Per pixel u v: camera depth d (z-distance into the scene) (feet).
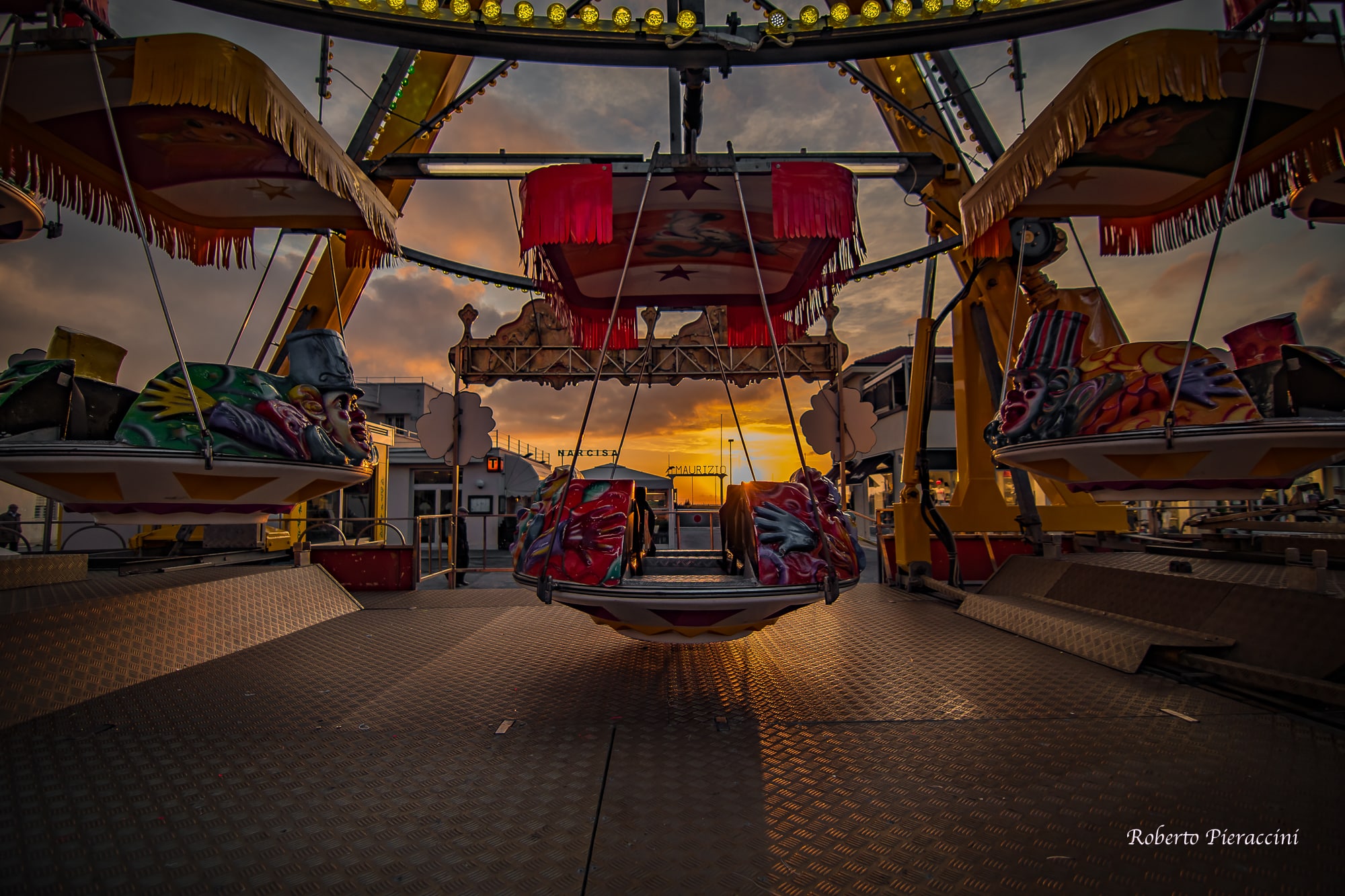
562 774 7.63
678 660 13.08
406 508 70.33
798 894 5.25
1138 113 12.23
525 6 12.51
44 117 11.58
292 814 6.63
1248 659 11.06
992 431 15.53
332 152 12.75
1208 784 7.18
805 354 37.58
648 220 13.76
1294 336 12.42
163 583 16.75
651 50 12.76
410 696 10.71
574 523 9.91
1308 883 5.33
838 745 8.52
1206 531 22.06
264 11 12.32
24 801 6.89
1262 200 14.21
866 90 20.68
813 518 9.91
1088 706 10.01
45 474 10.82
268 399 12.28
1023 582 18.71
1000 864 5.64
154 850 5.92
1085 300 22.44
